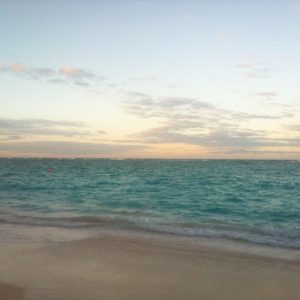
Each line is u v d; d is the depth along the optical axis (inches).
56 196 971.3
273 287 300.0
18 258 375.2
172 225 566.9
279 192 1088.8
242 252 406.3
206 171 2544.3
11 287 290.7
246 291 291.0
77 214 676.1
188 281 312.0
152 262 365.1
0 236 479.2
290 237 484.4
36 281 305.6
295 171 2516.0
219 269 345.1
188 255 391.9
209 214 690.8
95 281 308.5
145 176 1892.2
